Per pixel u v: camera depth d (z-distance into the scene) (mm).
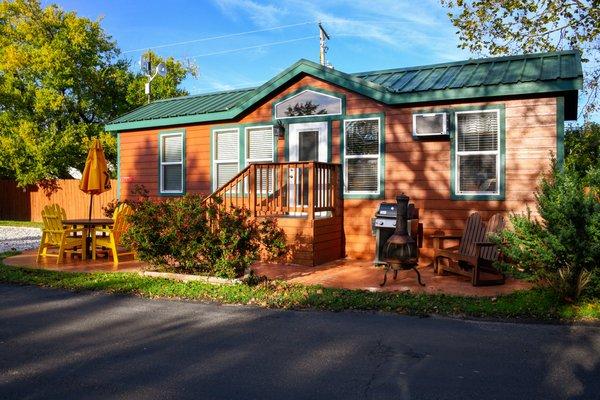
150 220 9031
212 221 8797
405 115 10539
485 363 4711
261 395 4016
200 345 5324
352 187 11203
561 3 16047
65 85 25000
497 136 9711
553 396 3955
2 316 6586
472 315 6434
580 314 6270
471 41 17875
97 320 6367
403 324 6090
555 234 6930
